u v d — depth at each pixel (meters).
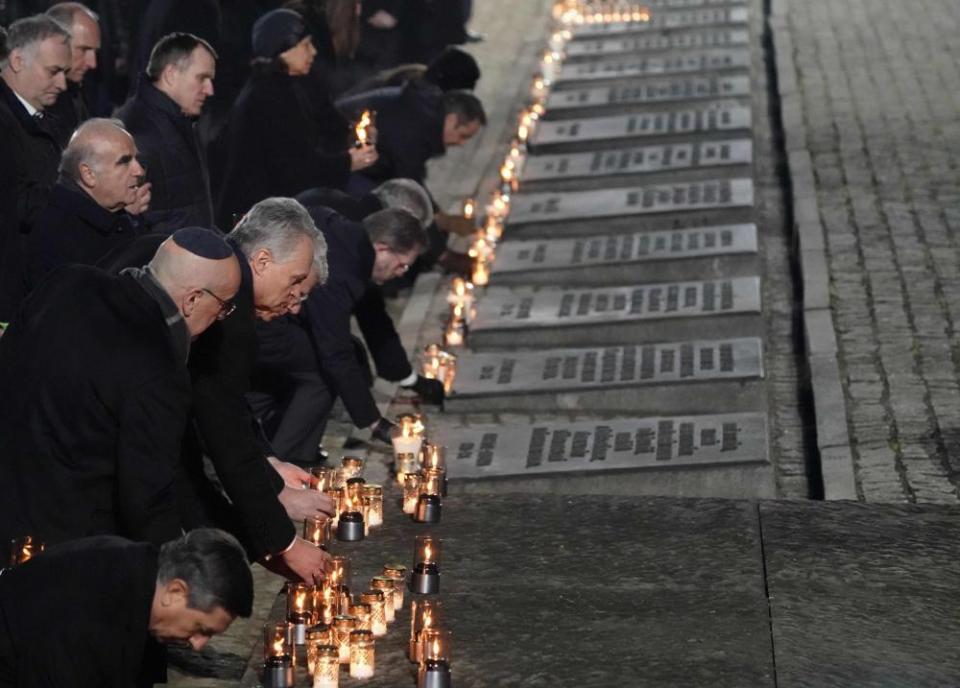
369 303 12.48
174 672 8.74
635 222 16.92
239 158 13.91
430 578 8.68
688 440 11.55
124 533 7.23
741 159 18.56
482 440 11.83
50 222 9.69
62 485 7.14
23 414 7.16
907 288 14.41
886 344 13.12
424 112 15.29
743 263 15.32
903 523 9.55
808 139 19.56
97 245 9.73
